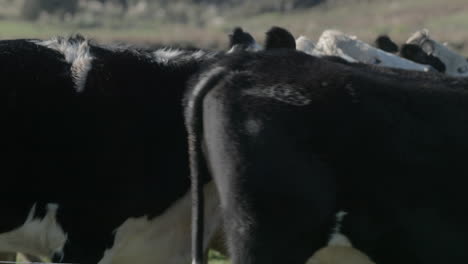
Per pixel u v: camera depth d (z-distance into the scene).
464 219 10.77
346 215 10.73
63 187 12.28
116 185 12.41
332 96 10.71
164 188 12.58
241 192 10.55
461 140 10.76
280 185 10.50
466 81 11.21
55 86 12.31
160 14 104.88
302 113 10.65
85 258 12.45
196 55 12.98
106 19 96.94
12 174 12.15
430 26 84.19
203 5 112.94
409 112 10.77
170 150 12.59
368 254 10.88
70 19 92.12
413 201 10.71
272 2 109.62
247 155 10.55
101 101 12.41
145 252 12.77
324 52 17.56
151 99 12.62
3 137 12.10
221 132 10.70
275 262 10.55
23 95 12.20
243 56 11.13
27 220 12.30
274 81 10.80
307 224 10.58
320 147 10.64
